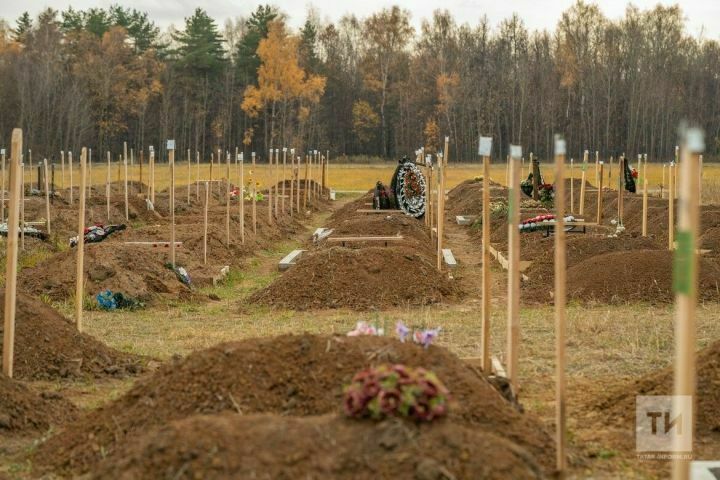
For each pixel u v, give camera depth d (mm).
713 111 76438
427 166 26828
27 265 20906
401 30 86188
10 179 9703
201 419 6402
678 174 31969
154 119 82750
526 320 14633
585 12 80562
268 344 8023
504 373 10148
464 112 79812
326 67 87125
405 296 16812
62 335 11352
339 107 87188
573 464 7469
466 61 81688
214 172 69750
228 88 83562
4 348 9656
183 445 6141
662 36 79188
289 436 6082
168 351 12703
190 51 84250
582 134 77312
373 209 30844
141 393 8039
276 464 5887
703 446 8023
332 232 26453
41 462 7691
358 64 89562
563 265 7066
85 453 7527
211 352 8023
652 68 76875
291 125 78312
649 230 26453
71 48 81750
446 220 36375
